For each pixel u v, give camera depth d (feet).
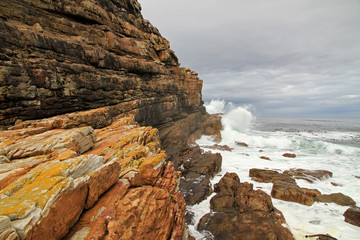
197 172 72.69
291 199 55.67
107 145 40.22
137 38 109.70
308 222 46.55
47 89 49.62
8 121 42.24
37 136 33.04
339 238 41.22
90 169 22.15
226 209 49.80
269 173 74.38
